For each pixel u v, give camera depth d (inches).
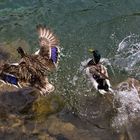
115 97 523.5
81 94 535.5
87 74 547.8
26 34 649.6
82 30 645.3
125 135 473.1
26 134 478.9
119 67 583.2
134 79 548.7
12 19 677.9
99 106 514.9
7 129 484.7
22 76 323.3
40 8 687.7
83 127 484.4
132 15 661.9
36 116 501.0
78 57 598.2
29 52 612.1
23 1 705.0
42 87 327.9
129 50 609.3
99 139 467.5
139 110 506.9
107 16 663.8
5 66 326.0
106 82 526.6
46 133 476.7
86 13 669.3
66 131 476.7
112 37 632.4
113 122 491.5
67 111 508.7
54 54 337.4
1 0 711.7
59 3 687.7
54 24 659.4
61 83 554.3
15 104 518.9
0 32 656.4
